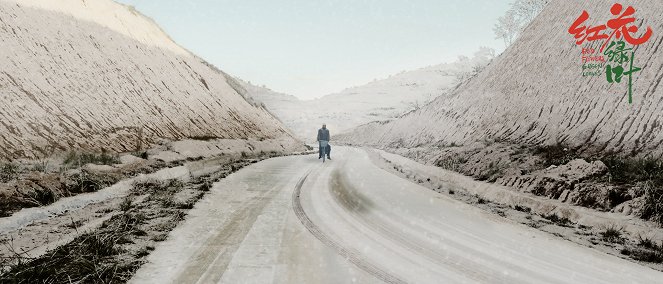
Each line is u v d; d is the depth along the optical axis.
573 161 12.12
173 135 23.45
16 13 19.83
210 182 11.26
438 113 39.16
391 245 5.88
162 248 5.38
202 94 32.16
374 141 54.88
